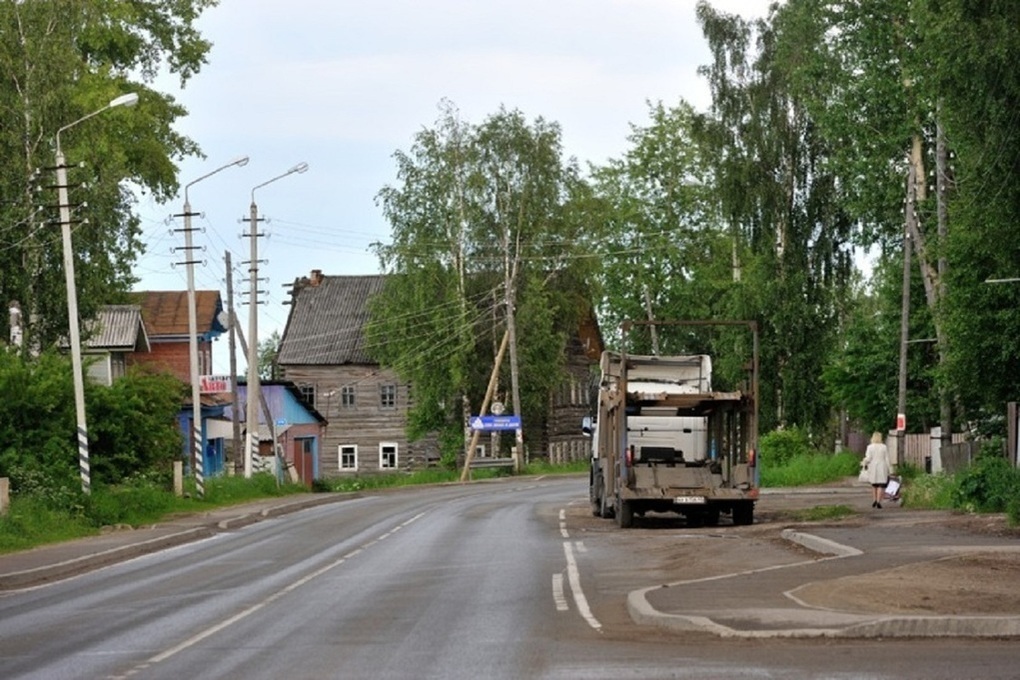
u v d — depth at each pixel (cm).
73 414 5650
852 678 1641
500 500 7206
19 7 7350
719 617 2133
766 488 7750
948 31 4147
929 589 2388
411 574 3278
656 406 4950
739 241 9275
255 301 8350
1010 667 1705
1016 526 3903
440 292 11419
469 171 11381
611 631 2142
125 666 1919
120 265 7756
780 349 9244
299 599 2786
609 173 13050
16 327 6881
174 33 9388
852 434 9875
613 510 5316
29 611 2769
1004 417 6494
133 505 5775
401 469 13962
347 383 14125
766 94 9062
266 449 11544
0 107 7144
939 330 6178
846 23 7344
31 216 6944
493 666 1811
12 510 4797
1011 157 4247
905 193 7412
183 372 11075
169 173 9012
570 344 14375
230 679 1769
